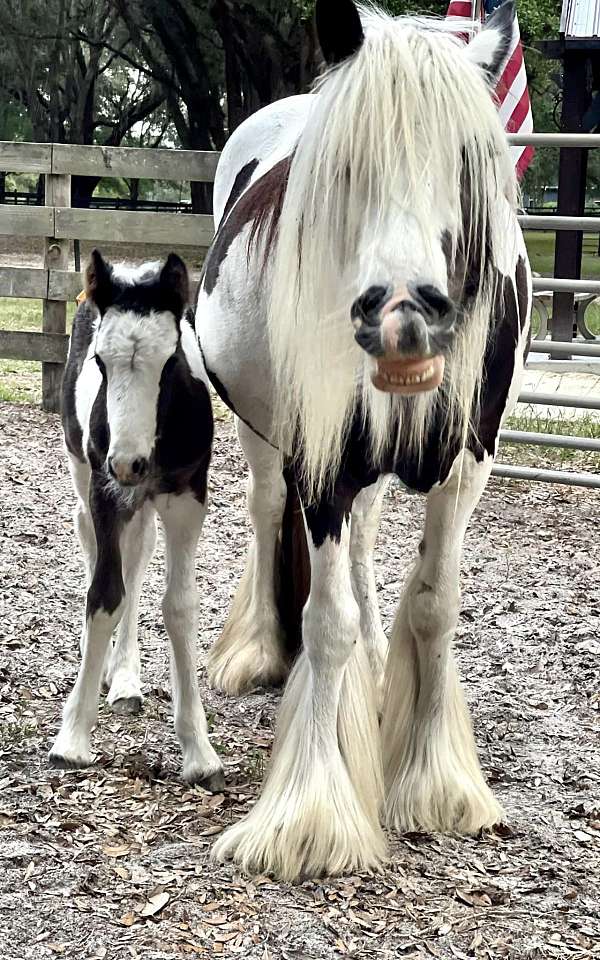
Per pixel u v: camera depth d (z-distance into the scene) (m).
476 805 3.29
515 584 5.69
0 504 6.70
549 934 2.74
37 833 3.13
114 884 2.90
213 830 3.21
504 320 3.16
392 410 2.88
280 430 3.13
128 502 3.40
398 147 2.52
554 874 3.04
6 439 8.27
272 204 3.24
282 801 3.09
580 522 6.88
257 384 3.49
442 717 3.40
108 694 4.08
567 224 6.68
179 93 28.02
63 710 3.75
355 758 3.18
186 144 28.83
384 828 3.29
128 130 35.38
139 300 3.11
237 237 3.54
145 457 3.11
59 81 32.84
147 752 3.69
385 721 3.46
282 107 4.21
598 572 5.93
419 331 2.32
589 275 18.81
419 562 3.34
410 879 2.99
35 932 2.69
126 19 27.47
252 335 3.39
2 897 2.82
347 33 2.71
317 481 3.00
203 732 3.51
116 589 3.47
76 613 5.04
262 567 4.41
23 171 9.07
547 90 26.05
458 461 3.10
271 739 3.88
